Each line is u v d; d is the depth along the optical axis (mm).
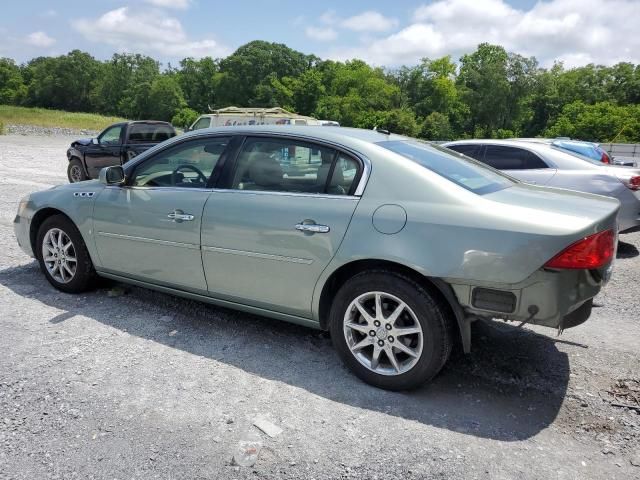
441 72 91812
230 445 2570
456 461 2500
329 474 2383
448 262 2873
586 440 2717
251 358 3551
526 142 7871
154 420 2762
